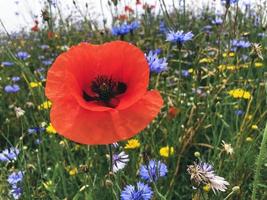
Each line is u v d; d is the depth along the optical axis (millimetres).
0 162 740
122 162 571
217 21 1087
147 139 684
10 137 941
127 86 341
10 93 1115
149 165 533
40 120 875
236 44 920
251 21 1341
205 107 803
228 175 596
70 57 334
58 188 643
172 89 979
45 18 1035
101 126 304
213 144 720
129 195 462
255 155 643
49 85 318
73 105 312
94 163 642
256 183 390
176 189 661
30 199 597
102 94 342
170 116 617
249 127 714
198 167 431
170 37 693
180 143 681
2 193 582
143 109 310
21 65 803
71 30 1510
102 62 346
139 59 337
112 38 1241
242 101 860
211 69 979
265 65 954
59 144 689
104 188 572
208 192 547
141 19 1536
